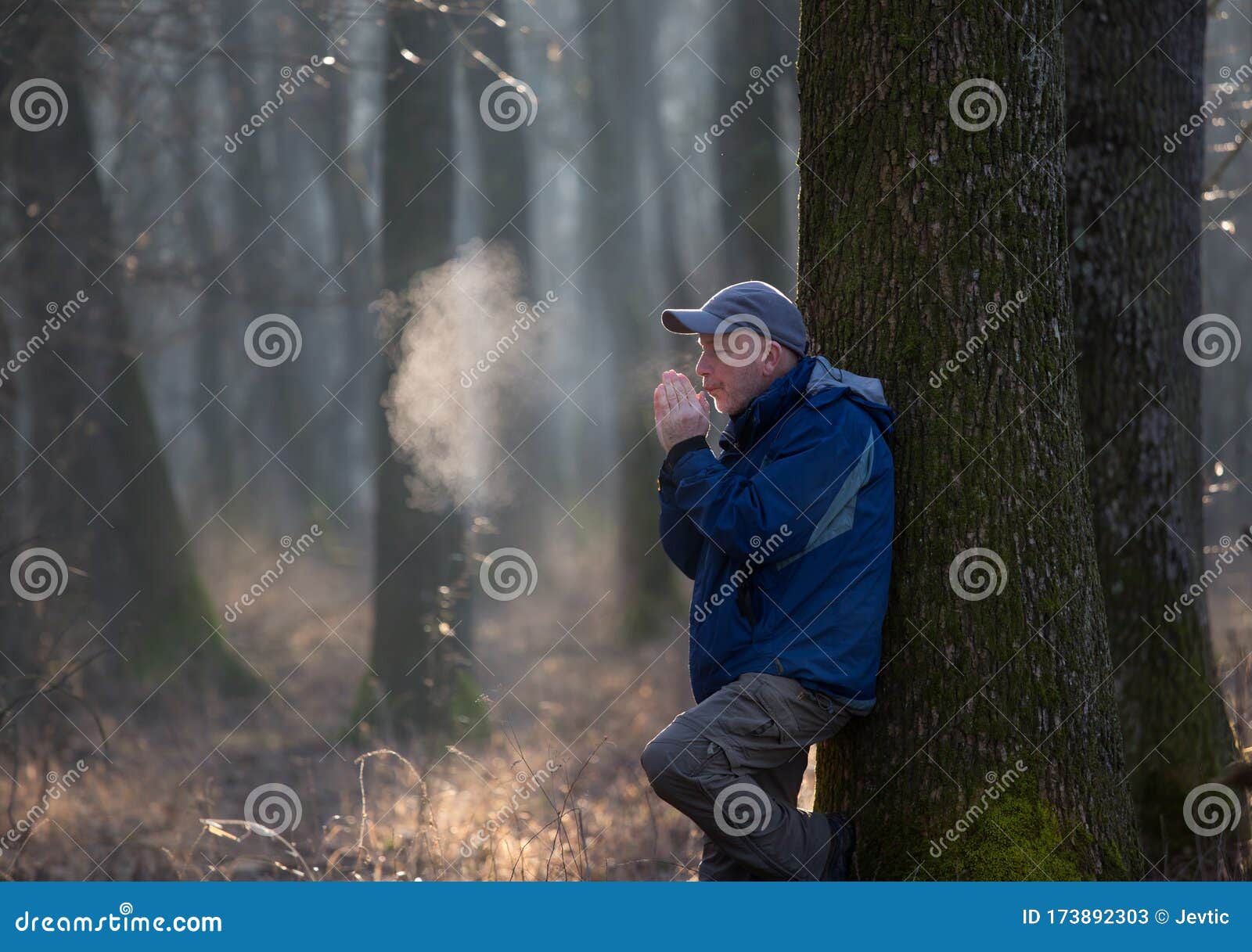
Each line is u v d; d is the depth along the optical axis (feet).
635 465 58.70
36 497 40.93
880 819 13.46
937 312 13.32
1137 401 17.67
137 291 55.98
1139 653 17.67
